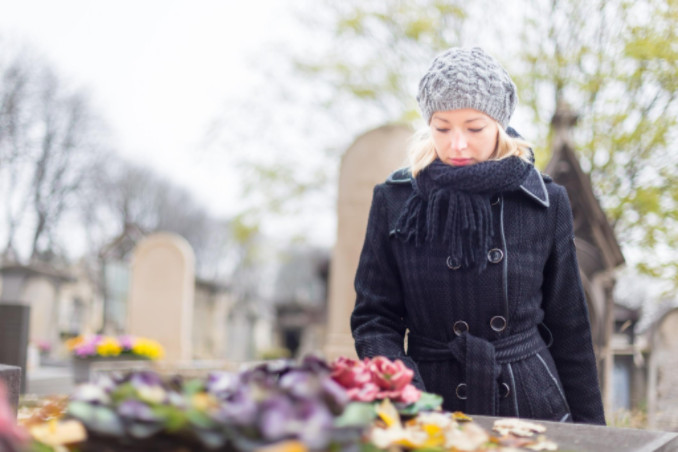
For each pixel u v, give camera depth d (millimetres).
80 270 25703
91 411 877
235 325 31125
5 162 30266
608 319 6270
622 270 10094
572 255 1822
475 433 1124
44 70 31109
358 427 859
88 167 33250
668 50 9828
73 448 919
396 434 1076
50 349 15039
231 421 822
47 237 31562
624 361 6180
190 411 843
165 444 863
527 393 1689
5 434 813
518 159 1716
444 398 1727
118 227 38062
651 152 10414
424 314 1782
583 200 6418
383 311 1839
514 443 1221
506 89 1717
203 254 45281
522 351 1729
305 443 790
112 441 875
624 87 10445
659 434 1337
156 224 41344
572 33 10922
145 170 41281
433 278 1759
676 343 5883
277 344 38844
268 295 48312
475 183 1680
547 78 10852
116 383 982
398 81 13336
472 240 1722
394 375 1233
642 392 6008
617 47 10367
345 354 5719
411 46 13016
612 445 1241
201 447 851
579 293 1824
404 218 1795
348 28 13172
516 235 1761
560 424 1415
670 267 9820
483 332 1742
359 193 5855
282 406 826
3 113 29828
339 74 13680
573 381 1825
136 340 9469
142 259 12969
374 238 1874
